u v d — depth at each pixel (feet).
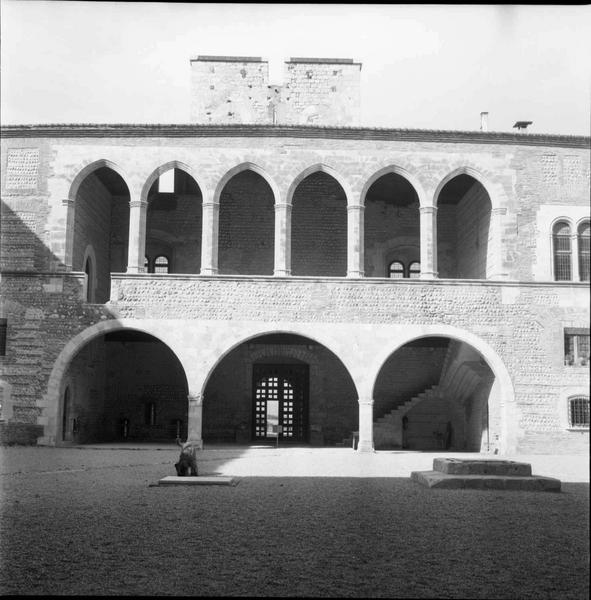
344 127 104.73
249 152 104.94
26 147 104.94
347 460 86.43
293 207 125.18
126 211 126.93
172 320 100.07
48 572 31.73
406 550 36.04
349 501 51.75
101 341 119.55
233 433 122.01
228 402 122.52
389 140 105.70
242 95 128.26
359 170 105.19
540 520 44.29
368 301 101.30
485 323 101.60
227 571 31.91
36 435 98.73
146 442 116.16
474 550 36.06
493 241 106.52
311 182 125.80
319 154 105.09
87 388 112.88
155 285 100.78
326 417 121.80
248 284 100.99
